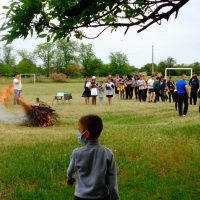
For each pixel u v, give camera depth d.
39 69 96.06
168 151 8.55
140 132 12.01
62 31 4.47
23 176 6.89
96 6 4.33
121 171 7.45
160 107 22.22
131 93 29.44
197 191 6.29
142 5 4.30
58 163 7.71
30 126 14.31
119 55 86.69
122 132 11.95
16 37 4.00
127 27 4.34
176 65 76.75
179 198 5.97
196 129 12.55
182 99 17.55
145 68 94.00
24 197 5.95
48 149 9.27
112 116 18.02
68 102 26.77
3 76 89.81
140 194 6.10
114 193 3.68
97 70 90.75
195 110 20.28
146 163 7.83
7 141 10.55
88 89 24.25
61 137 11.06
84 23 4.47
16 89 22.05
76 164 3.72
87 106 23.09
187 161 7.85
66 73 93.12
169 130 12.45
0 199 5.93
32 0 3.94
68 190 6.25
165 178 6.93
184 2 4.01
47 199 5.85
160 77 26.70
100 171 3.65
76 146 9.70
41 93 39.31
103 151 3.71
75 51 92.69
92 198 3.64
